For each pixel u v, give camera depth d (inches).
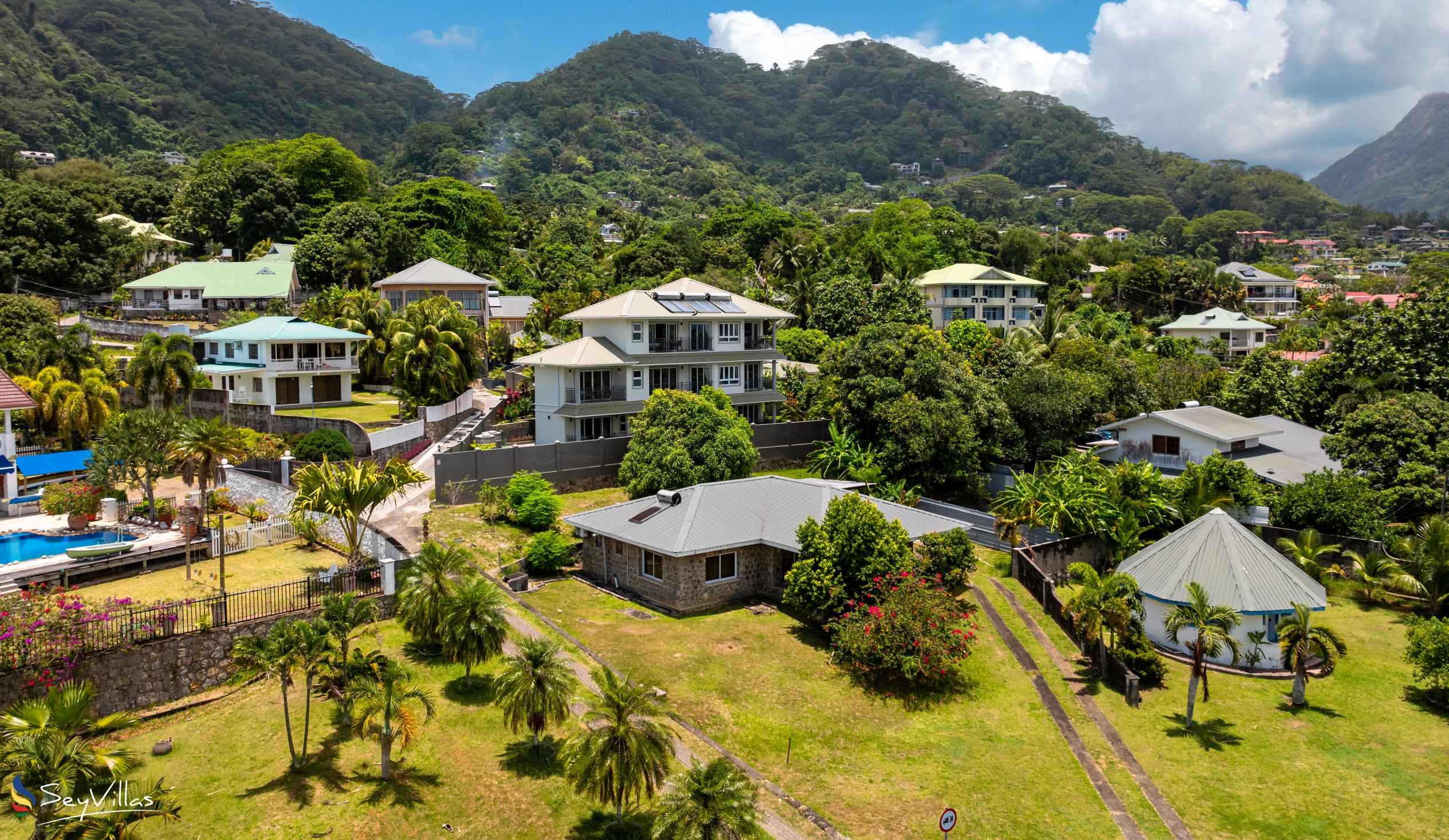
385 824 772.0
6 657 853.2
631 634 1156.5
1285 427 2249.0
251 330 2394.2
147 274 3769.7
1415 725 1039.0
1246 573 1224.2
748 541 1309.1
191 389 2082.9
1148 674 1125.1
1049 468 2102.6
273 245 3882.9
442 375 2209.6
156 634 944.3
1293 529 1622.8
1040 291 4714.6
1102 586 1146.0
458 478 1678.2
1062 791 884.0
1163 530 1707.7
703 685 1029.8
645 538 1286.9
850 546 1167.6
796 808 823.1
